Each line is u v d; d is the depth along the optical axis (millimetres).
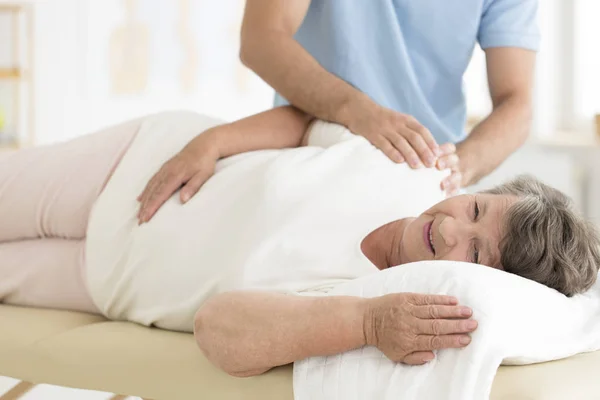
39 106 5207
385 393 1208
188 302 1562
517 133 2059
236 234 1563
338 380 1250
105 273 1714
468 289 1248
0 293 1839
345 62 2041
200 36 5234
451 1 2055
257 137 1833
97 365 1479
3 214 1886
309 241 1546
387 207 1641
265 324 1282
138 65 5230
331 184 1623
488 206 1481
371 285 1352
